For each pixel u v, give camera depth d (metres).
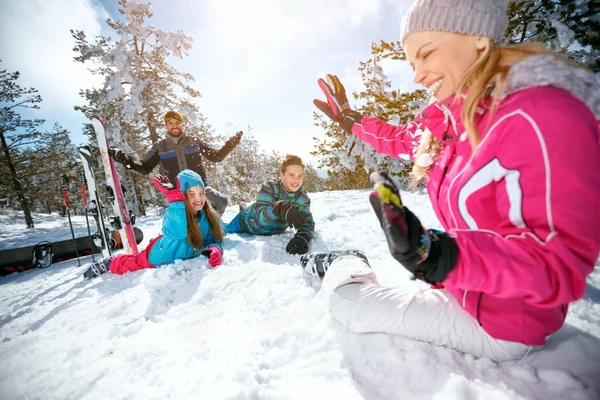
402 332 1.07
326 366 1.06
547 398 0.80
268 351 1.18
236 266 2.16
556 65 0.68
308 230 2.71
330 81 1.94
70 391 1.07
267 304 1.57
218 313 1.53
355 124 1.81
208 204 2.66
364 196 6.08
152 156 4.19
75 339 1.43
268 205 3.01
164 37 11.02
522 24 7.27
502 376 0.90
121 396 1.02
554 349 0.97
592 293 1.35
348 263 1.30
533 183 0.64
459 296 0.94
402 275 1.73
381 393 0.92
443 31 0.75
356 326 1.14
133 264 2.45
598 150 0.60
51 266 3.54
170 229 2.37
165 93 11.98
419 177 1.17
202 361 1.16
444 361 0.99
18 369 1.22
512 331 0.86
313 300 1.55
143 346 1.31
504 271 0.63
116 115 11.18
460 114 0.79
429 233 0.67
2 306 2.16
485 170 0.74
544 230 0.63
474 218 0.81
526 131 0.65
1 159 12.97
